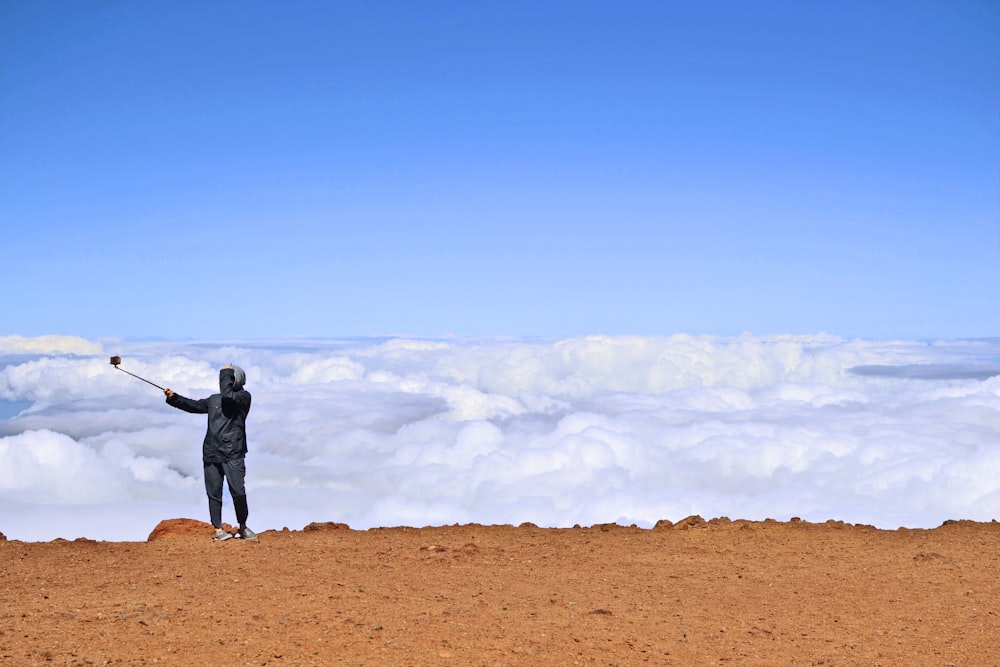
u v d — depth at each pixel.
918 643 8.30
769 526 14.26
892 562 11.91
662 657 7.69
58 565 10.86
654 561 11.88
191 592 9.39
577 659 7.52
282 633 7.86
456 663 7.25
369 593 9.52
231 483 13.07
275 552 11.95
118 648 7.32
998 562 11.91
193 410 13.09
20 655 7.08
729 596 10.00
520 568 11.25
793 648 8.07
